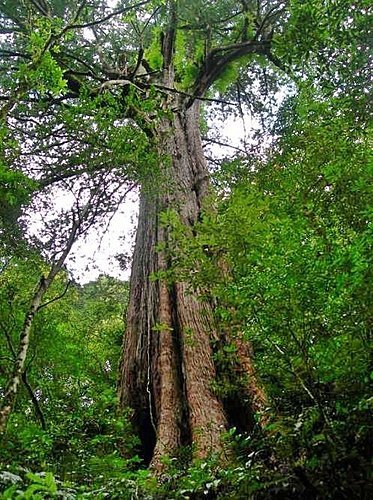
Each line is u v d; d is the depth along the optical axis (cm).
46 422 761
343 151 516
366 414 376
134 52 1528
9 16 1116
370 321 376
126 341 899
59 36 699
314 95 693
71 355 1116
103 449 673
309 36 646
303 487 391
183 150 1270
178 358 755
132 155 867
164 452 608
